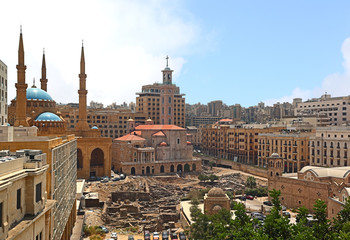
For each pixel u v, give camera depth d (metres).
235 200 116.88
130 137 181.00
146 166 173.25
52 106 135.25
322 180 99.50
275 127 189.62
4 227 25.12
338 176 99.25
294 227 37.66
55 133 125.44
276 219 39.00
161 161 178.38
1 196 24.77
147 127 195.38
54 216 41.81
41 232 33.75
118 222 95.94
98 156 164.88
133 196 125.25
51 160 41.34
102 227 89.12
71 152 65.38
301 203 101.56
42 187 33.84
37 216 30.98
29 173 30.84
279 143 163.12
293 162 154.25
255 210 102.06
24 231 28.39
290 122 197.88
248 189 126.94
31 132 65.19
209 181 160.62
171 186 150.12
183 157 191.88
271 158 112.38
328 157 138.75
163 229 93.56
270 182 111.94
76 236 68.06
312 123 186.88
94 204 107.94
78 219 83.31
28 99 130.50
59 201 47.34
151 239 84.38
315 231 39.44
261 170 168.25
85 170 148.75
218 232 46.91
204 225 69.19
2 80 83.00
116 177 155.38
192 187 149.62
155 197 130.12
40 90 135.50
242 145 199.88
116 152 177.62
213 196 88.56
